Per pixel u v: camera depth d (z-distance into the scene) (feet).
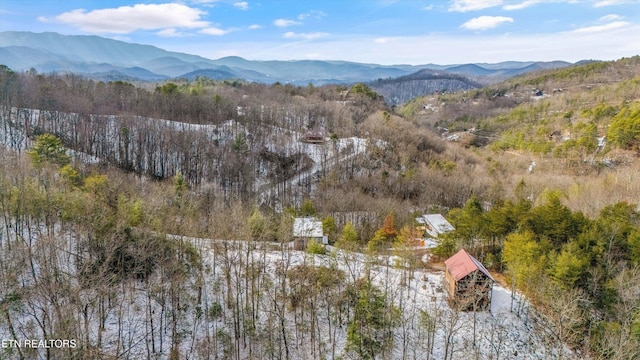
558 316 129.18
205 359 120.57
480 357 129.08
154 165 322.96
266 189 324.80
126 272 136.26
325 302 148.87
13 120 324.39
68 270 129.70
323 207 266.77
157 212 168.76
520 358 131.64
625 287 139.33
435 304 154.51
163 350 121.49
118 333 119.34
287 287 153.79
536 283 151.02
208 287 151.23
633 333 118.73
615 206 186.60
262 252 175.83
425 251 214.48
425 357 129.70
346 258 165.68
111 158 313.53
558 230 173.47
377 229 241.35
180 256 151.12
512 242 169.27
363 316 135.03
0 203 148.36
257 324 137.39
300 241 201.36
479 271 151.74
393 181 321.32
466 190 302.86
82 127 326.03
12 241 144.56
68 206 149.18
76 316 121.29
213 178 316.19
